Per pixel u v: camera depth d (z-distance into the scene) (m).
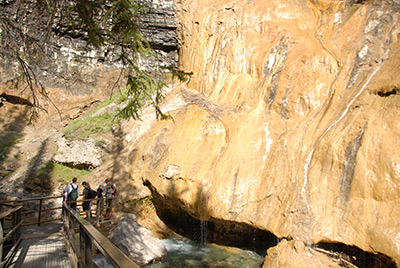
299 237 6.51
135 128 12.45
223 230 9.11
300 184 7.30
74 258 4.79
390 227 5.64
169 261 7.55
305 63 9.60
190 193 8.50
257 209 7.52
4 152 13.25
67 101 15.83
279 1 12.48
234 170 8.28
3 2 9.80
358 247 5.87
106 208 9.94
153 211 10.48
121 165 11.40
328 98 8.87
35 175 11.85
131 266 1.70
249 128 9.30
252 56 11.34
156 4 15.75
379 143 6.60
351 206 6.34
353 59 9.22
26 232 7.47
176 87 13.76
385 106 7.15
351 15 10.50
